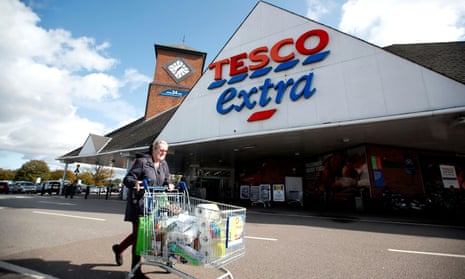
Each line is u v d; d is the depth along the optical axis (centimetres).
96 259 372
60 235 525
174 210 292
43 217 759
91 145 2166
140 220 282
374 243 514
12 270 320
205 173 2472
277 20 1181
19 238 487
